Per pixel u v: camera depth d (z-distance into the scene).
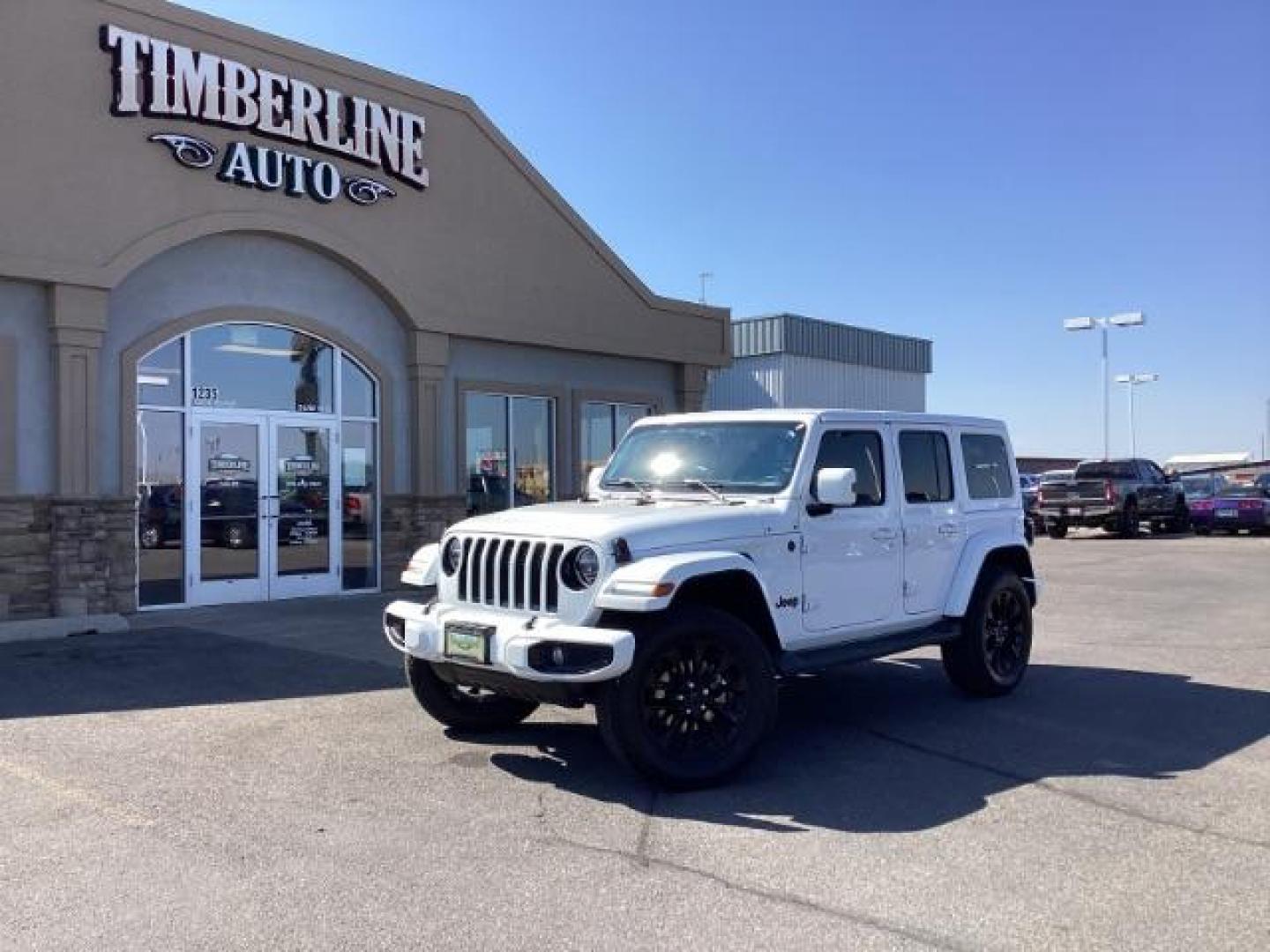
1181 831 5.12
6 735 6.89
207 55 12.73
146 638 10.69
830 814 5.40
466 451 15.90
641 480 7.37
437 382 15.38
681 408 19.28
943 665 8.95
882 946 3.91
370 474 14.87
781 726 7.26
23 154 11.30
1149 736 6.95
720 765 5.83
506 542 6.14
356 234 14.26
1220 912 4.20
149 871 4.63
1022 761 6.38
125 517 12.15
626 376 18.48
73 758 6.36
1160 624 11.86
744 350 36.66
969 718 7.47
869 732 7.10
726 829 5.17
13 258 11.21
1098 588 15.41
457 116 15.52
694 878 4.55
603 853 4.84
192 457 13.01
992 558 8.35
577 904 4.28
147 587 12.56
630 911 4.22
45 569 11.62
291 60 13.59
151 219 12.27
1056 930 4.04
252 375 13.62
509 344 16.52
